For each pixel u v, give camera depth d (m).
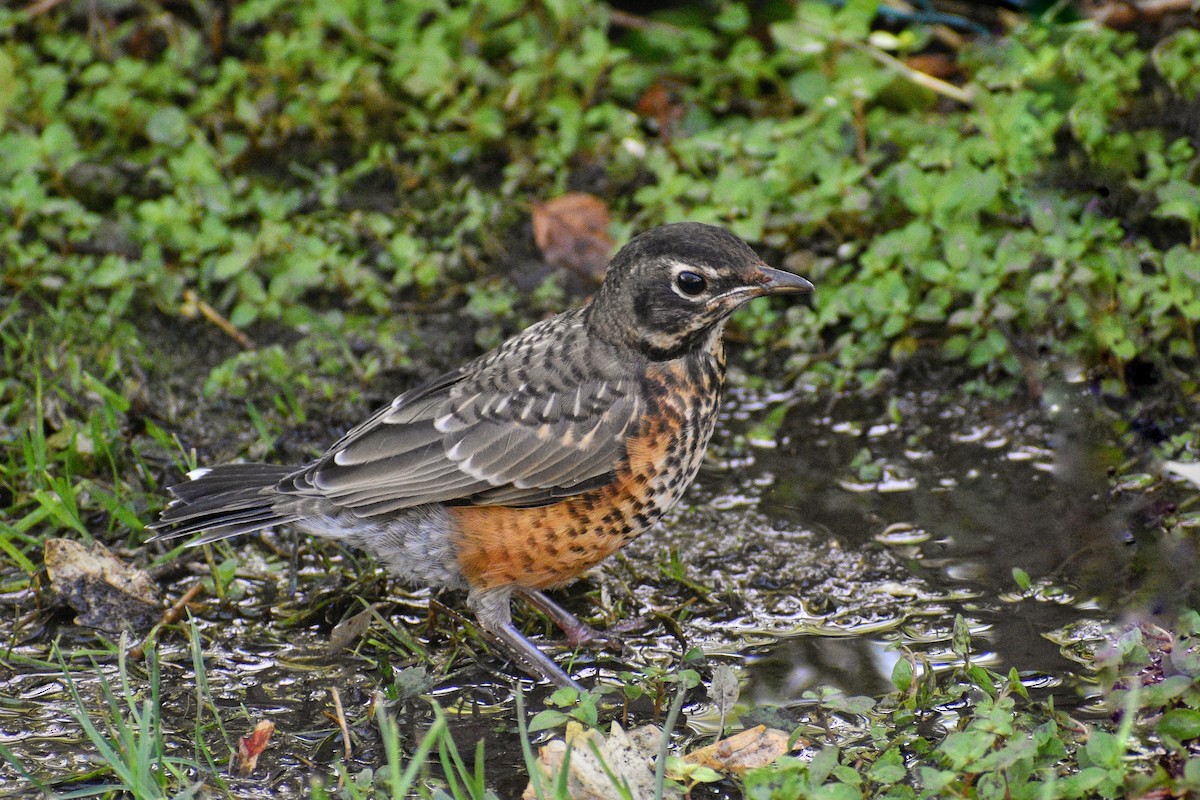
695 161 13.20
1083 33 12.70
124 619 9.55
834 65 13.55
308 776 8.07
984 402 11.55
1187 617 7.98
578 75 14.00
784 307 12.60
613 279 8.95
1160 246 11.74
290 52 14.22
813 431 11.48
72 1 14.84
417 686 8.64
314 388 11.86
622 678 8.70
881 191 12.25
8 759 7.74
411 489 8.92
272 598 9.88
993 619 9.30
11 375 11.60
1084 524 10.18
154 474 10.95
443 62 13.95
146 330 12.51
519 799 7.83
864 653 9.07
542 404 8.85
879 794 7.57
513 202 13.41
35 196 12.61
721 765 7.91
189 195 13.07
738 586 9.84
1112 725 8.12
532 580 9.14
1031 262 11.48
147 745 7.45
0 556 10.17
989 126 12.12
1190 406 11.00
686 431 8.91
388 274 13.11
